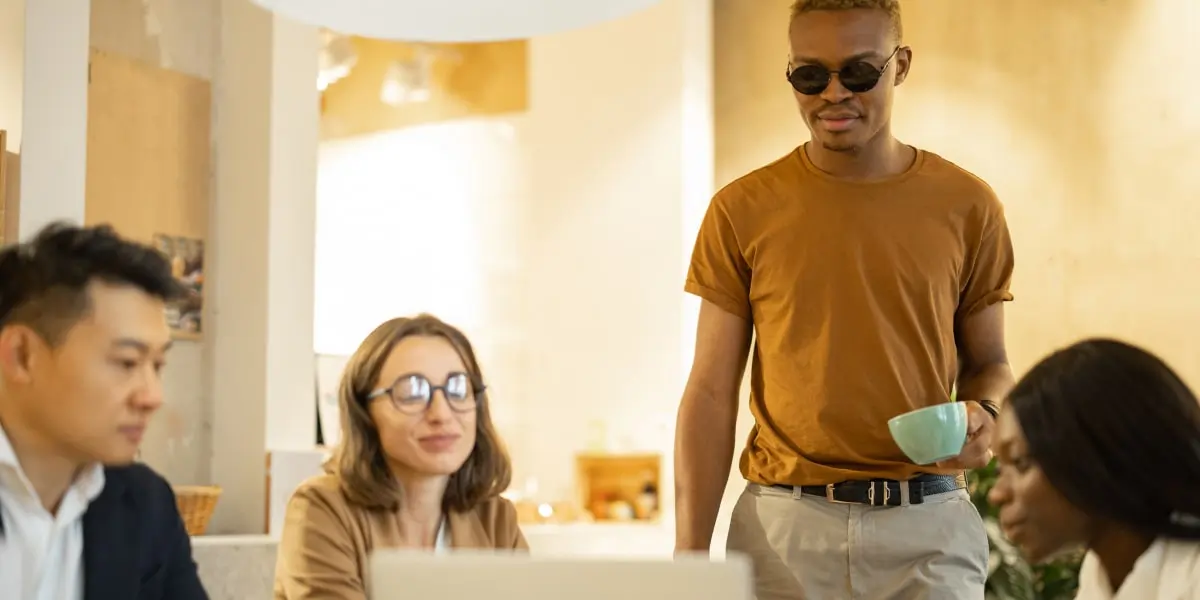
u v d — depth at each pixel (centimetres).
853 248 230
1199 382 449
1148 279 459
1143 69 464
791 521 230
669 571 112
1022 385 165
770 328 237
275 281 400
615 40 531
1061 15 479
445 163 566
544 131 546
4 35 331
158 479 191
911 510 225
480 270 556
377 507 221
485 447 230
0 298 160
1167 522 157
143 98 387
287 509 223
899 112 503
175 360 394
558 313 538
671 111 516
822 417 228
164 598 188
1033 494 162
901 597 225
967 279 236
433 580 115
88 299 159
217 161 409
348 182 586
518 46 555
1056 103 478
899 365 227
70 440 162
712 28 539
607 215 529
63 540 174
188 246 398
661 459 494
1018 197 481
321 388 429
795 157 241
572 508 496
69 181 337
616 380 521
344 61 553
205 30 409
